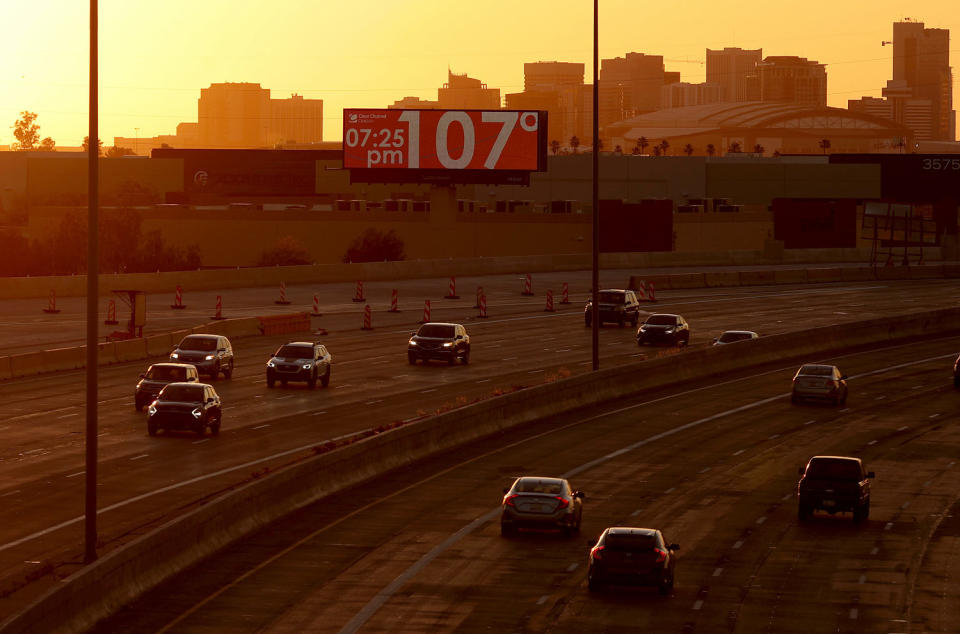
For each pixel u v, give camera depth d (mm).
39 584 104438
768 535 137375
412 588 113250
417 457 177625
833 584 117188
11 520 133250
